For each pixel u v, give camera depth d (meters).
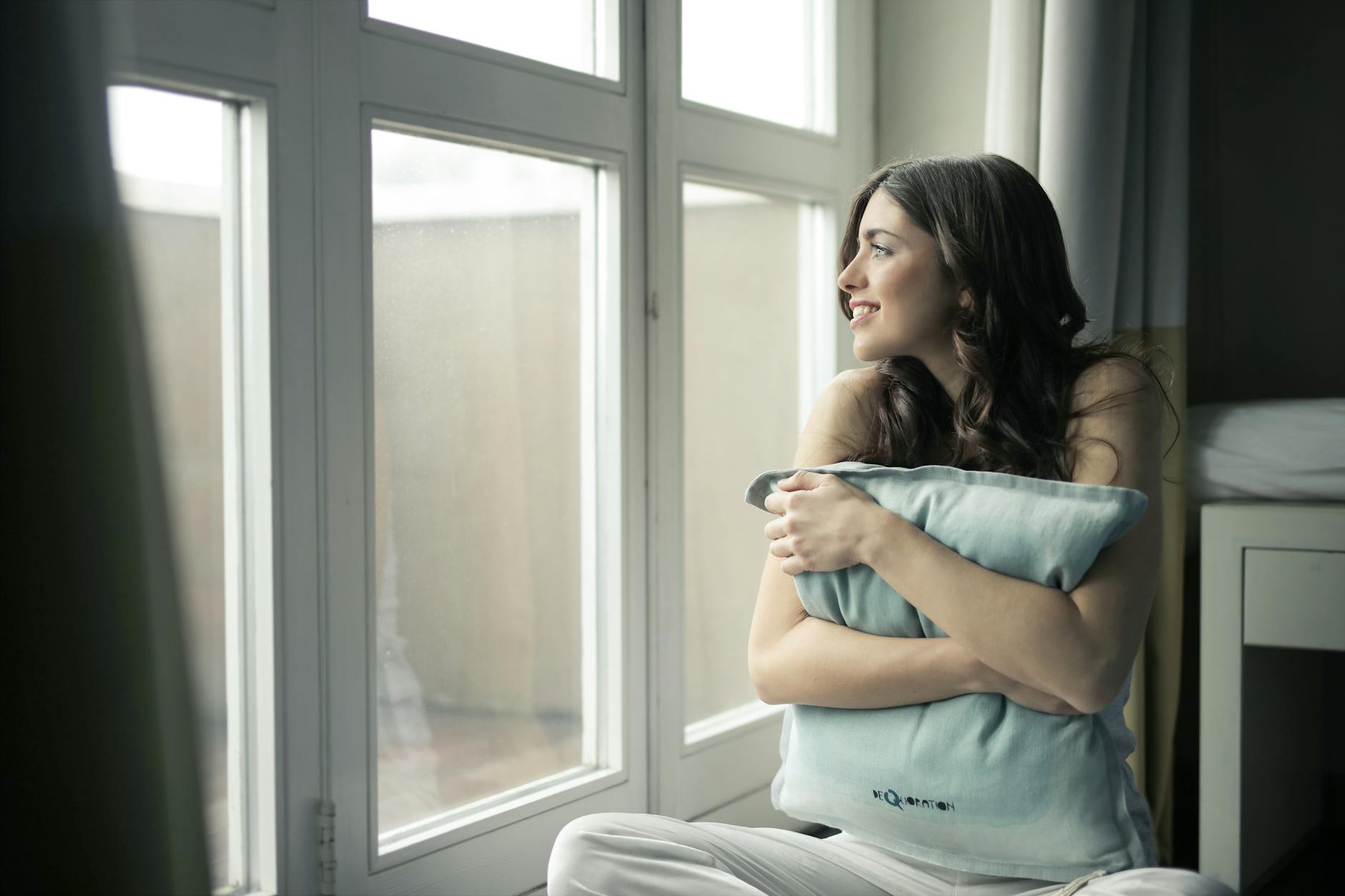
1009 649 0.99
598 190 1.72
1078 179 1.75
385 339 1.43
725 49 1.96
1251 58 2.32
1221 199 2.36
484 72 1.50
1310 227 2.28
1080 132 1.75
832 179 2.15
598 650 1.75
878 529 1.06
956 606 1.01
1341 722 2.22
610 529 1.73
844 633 1.09
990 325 1.16
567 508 1.70
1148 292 1.92
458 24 1.50
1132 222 1.88
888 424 1.24
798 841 1.15
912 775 1.04
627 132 1.72
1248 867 1.74
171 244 1.22
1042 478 1.12
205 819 0.95
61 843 0.90
